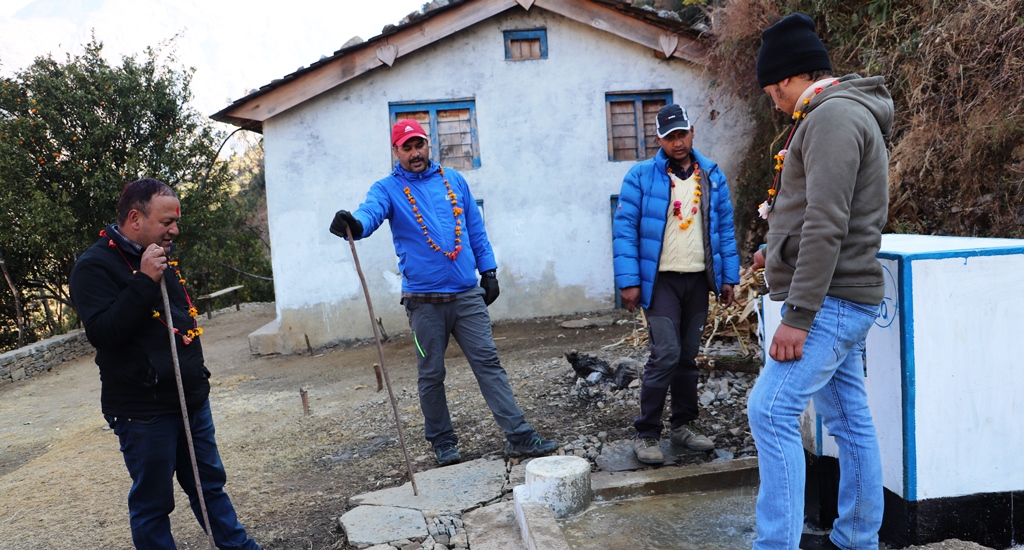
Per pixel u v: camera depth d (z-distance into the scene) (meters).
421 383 4.43
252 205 20.38
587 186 10.57
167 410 2.90
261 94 9.86
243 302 19.69
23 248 13.58
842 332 2.31
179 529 4.03
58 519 4.38
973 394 2.63
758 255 3.18
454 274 4.28
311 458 5.03
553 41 10.39
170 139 13.83
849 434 2.55
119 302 2.69
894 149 6.72
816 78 2.46
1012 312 2.64
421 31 9.99
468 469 4.20
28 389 10.47
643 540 3.04
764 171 10.05
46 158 12.80
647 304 3.90
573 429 4.75
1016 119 5.70
